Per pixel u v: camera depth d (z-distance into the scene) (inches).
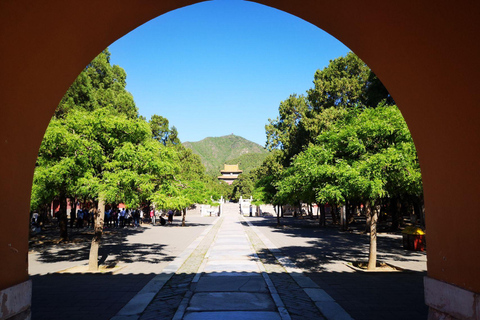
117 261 451.2
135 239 738.8
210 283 315.9
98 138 386.0
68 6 118.0
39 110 132.8
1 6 99.4
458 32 106.0
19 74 115.6
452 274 123.6
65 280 334.6
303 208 2032.5
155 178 409.7
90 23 133.4
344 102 1120.8
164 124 1784.0
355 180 343.3
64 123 375.9
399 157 332.2
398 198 904.3
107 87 1053.2
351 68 1147.9
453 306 120.7
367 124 365.4
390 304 253.6
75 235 823.1
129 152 355.3
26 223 128.9
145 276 352.8
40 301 262.1
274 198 1079.6
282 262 435.5
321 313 232.5
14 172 120.3
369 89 912.3
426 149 139.0
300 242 673.0
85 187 340.2
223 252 521.7
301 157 462.3
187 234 856.3
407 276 351.9
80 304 253.6
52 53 127.6
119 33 155.6
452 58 112.5
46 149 373.4
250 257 473.4
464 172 115.5
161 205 381.1
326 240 709.9
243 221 1454.2
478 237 109.1
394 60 143.1
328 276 352.8
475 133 108.7
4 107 111.9
